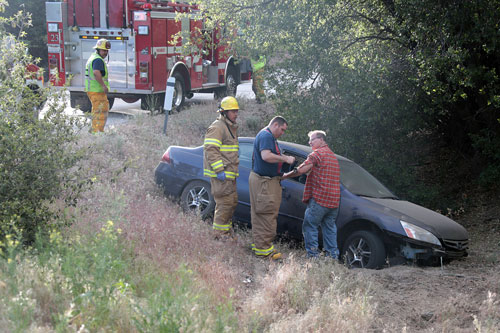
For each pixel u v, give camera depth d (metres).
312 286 5.30
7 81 5.29
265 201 6.36
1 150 4.91
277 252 6.62
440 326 4.71
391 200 7.42
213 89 17.39
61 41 13.49
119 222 5.83
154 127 12.23
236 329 4.06
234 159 6.68
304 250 7.21
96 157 8.77
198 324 3.70
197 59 15.53
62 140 5.45
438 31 9.20
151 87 13.35
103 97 10.17
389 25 10.17
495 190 10.74
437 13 9.04
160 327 3.52
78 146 8.83
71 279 3.95
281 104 10.57
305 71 10.27
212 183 6.66
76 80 13.77
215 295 4.74
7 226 4.71
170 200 8.15
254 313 4.30
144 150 10.20
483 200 10.56
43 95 5.50
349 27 10.70
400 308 5.14
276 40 10.59
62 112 5.89
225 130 6.60
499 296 5.50
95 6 13.28
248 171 7.72
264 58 11.25
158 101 14.10
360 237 6.80
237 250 6.44
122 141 9.93
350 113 10.32
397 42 10.41
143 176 8.76
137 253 5.32
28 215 5.01
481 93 9.84
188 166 8.05
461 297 5.36
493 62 9.59
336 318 4.42
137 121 12.28
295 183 7.30
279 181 6.47
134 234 5.62
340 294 5.20
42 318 3.62
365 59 10.29
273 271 5.83
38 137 5.19
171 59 14.14
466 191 11.04
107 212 5.88
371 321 4.65
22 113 5.25
